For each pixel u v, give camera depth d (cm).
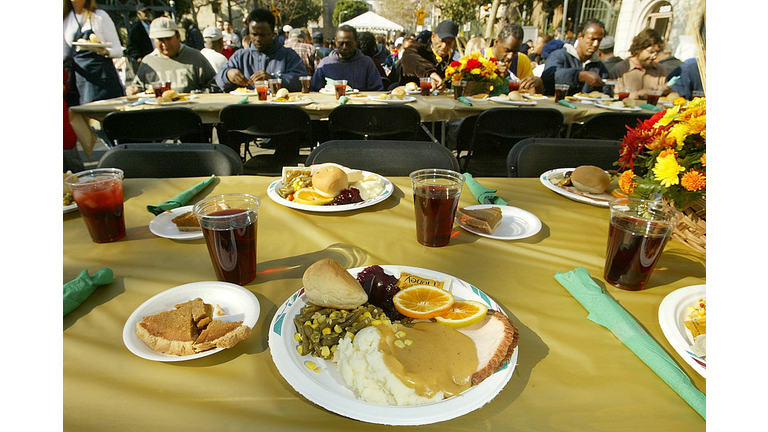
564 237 98
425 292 66
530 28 823
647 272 72
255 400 49
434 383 47
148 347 56
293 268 82
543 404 49
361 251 89
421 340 55
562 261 86
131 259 83
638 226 69
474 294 68
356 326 57
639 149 96
